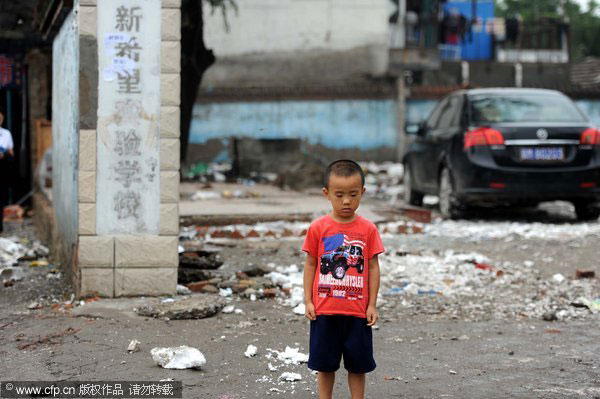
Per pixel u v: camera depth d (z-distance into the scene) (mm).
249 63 34719
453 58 46594
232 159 26891
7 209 15773
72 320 6617
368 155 34406
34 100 17000
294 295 7598
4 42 16703
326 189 4438
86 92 7246
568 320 7051
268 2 34656
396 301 7699
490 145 12961
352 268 4375
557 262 9797
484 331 6609
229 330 6406
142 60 7309
